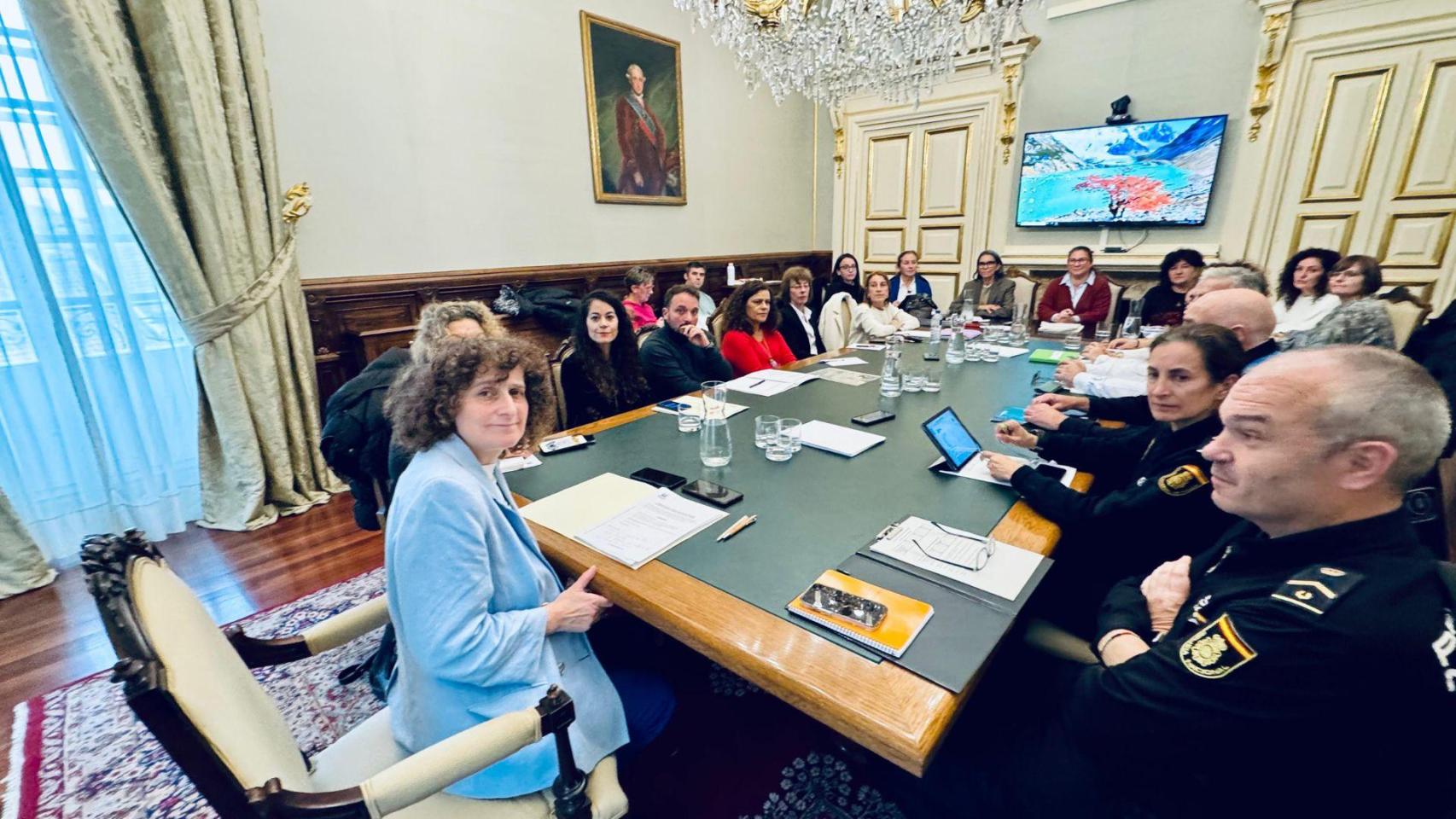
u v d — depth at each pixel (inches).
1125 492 44.7
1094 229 187.0
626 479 54.4
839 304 146.6
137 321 96.8
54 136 86.2
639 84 174.6
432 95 132.6
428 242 136.6
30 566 83.7
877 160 225.8
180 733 22.7
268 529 102.9
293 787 27.4
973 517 45.8
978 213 207.0
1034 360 104.6
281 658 38.1
